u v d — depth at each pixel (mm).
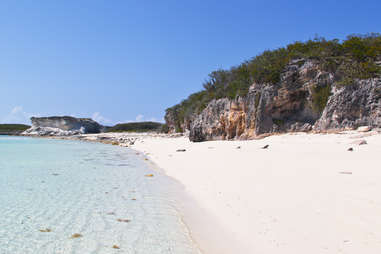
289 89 25562
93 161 18000
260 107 26891
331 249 3939
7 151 26531
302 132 23750
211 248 4613
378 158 10641
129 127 110625
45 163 16625
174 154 20516
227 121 31438
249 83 29938
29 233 5367
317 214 5258
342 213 5156
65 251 4586
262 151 16484
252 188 7801
